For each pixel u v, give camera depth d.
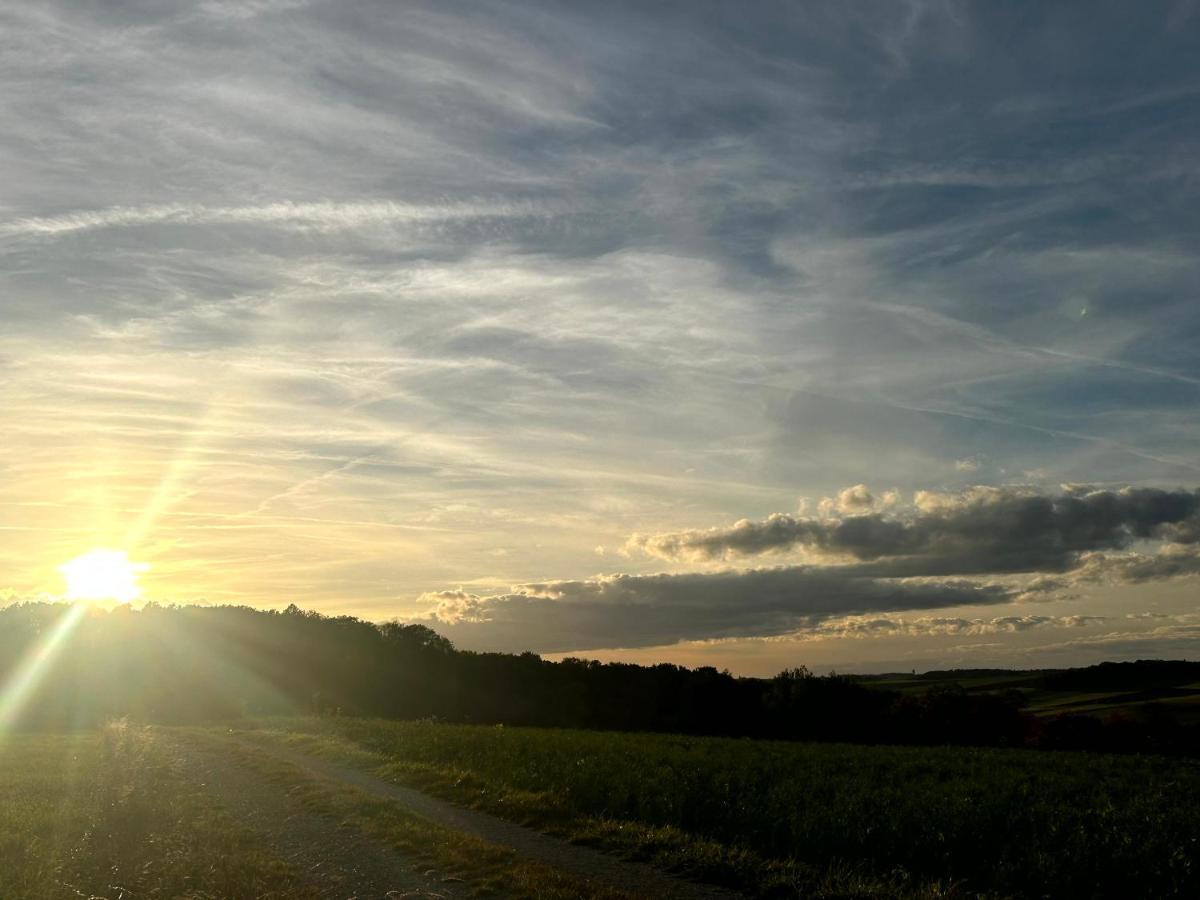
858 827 18.34
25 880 13.96
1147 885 15.74
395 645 102.12
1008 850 17.28
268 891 13.45
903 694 79.06
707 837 18.50
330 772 28.30
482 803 21.34
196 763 30.05
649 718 84.62
